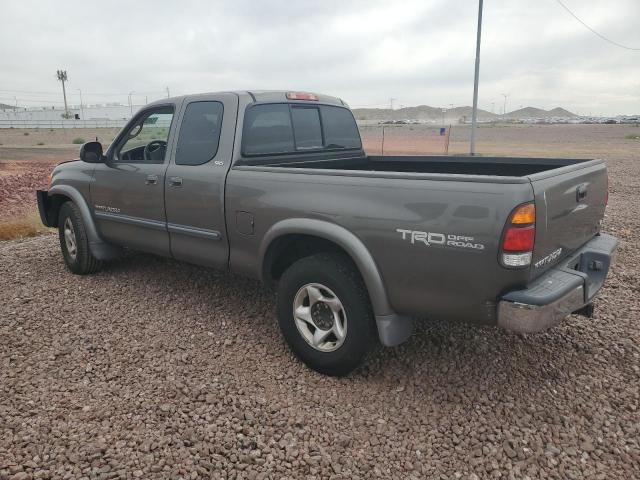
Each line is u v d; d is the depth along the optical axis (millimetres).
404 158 5270
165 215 4656
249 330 4395
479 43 17453
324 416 3197
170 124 4629
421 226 3043
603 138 48562
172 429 3025
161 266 6062
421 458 2844
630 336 4238
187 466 2732
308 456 2840
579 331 4340
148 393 3412
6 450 2820
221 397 3381
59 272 5922
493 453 2869
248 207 3920
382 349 4020
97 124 103438
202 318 4629
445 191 2965
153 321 4559
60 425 3047
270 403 3318
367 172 3303
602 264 3592
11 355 3906
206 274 5770
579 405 3301
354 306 3381
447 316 3129
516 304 2830
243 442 2936
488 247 2834
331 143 5191
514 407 3289
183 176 4406
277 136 4531
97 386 3496
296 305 3715
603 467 2760
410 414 3230
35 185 15289
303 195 3580
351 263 3479
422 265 3080
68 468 2695
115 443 2904
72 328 4391
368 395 3428
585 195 3518
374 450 2900
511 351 3996
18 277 5719
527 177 2820
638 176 16703
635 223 8852
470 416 3203
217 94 4324
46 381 3551
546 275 3076
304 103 4805
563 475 2711
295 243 4039
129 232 5145
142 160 4973
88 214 5508
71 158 27672
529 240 2795
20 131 80500
